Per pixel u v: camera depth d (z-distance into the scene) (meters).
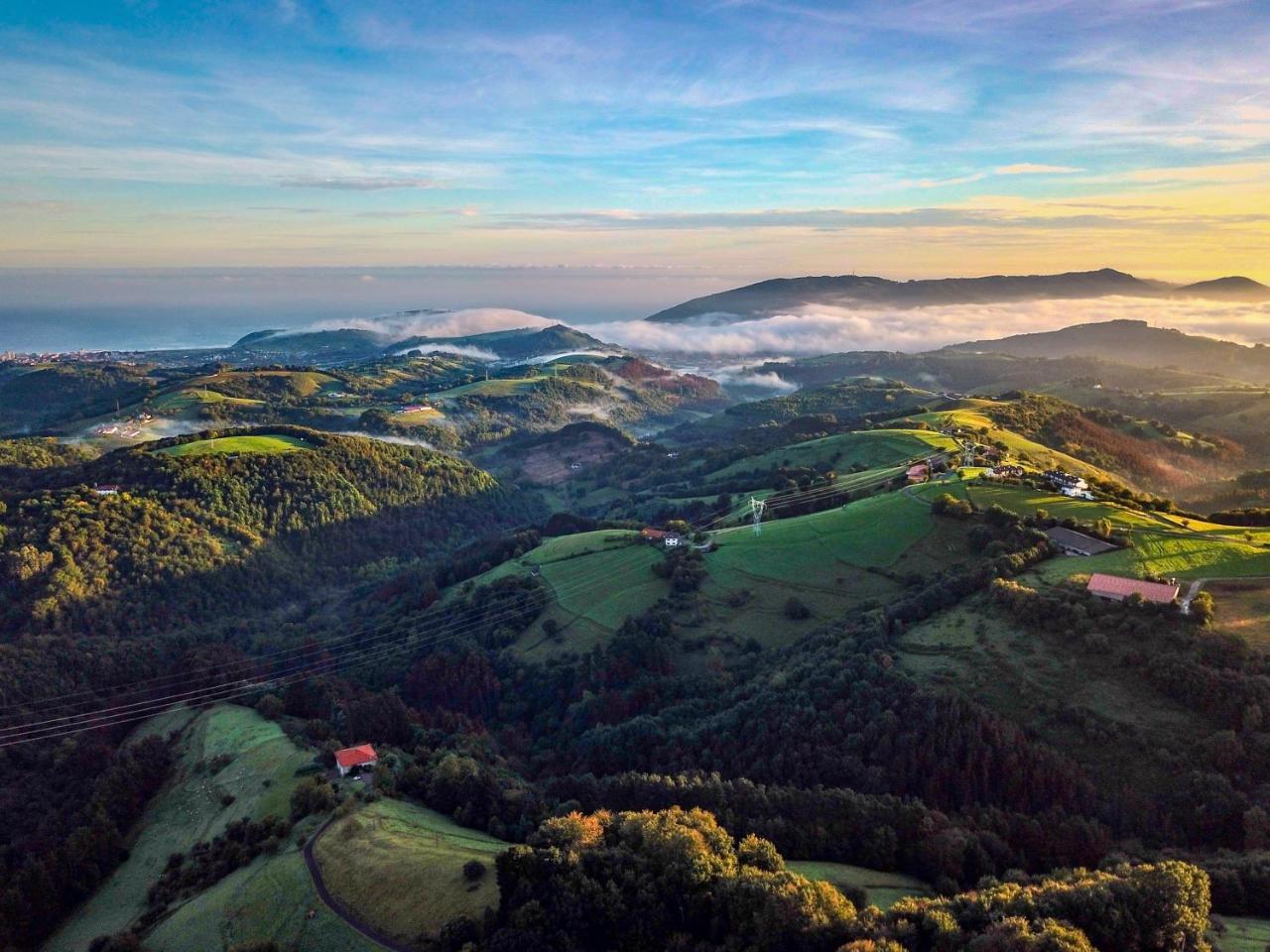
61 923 89.31
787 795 87.44
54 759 117.31
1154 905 53.34
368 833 82.94
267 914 73.25
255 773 103.81
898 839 80.31
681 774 94.31
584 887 62.56
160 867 92.12
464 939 62.44
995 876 73.31
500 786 96.88
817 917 57.25
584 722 127.25
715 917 60.75
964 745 91.00
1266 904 62.56
